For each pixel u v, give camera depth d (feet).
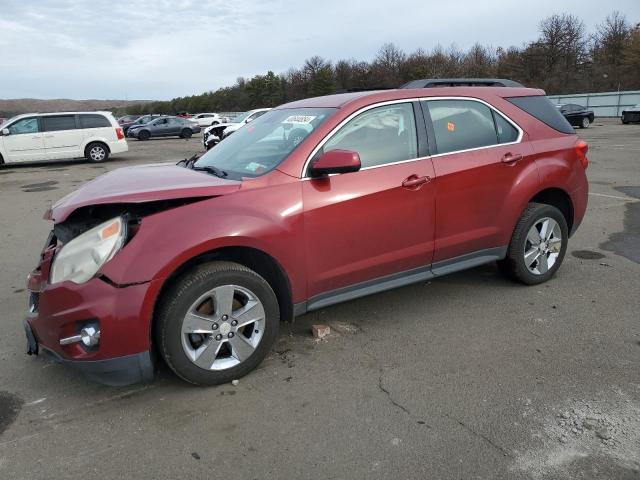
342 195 11.53
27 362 11.83
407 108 12.93
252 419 9.51
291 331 13.10
